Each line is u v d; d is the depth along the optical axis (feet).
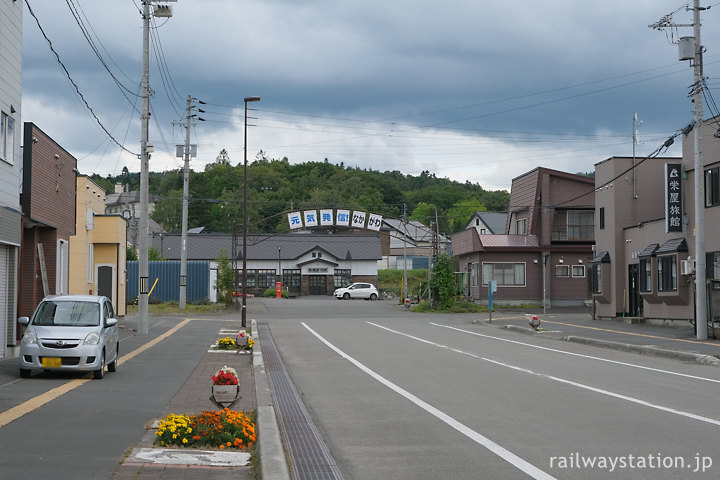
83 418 33.86
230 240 269.85
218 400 37.58
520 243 185.06
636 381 50.08
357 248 269.85
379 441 30.91
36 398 39.81
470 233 187.11
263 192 389.39
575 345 84.58
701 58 86.38
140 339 87.56
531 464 25.93
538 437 30.78
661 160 129.80
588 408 38.37
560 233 187.52
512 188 209.15
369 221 159.12
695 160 86.58
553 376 53.21
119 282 125.29
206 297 178.70
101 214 123.85
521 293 183.21
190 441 28.71
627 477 23.95
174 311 149.89
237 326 116.06
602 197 134.31
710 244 96.58
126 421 33.53
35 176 72.64
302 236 272.92
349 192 371.97
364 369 59.72
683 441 29.60
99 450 27.09
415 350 76.95
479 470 25.23
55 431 30.35
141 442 28.96
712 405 39.19
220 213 367.45
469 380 51.24
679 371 56.70
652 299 111.65
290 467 25.89
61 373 52.95
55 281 80.07
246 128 126.21
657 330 99.96
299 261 265.75
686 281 102.27
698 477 23.85
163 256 253.85
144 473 24.17
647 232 116.67
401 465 26.37
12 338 64.28
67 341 48.80
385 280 296.30
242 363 65.26
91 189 114.93
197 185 381.40
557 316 145.07
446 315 153.79
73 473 23.43
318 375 56.49
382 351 76.13
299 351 77.56
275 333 104.01
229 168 407.03
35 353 48.42
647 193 129.18
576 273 183.93
